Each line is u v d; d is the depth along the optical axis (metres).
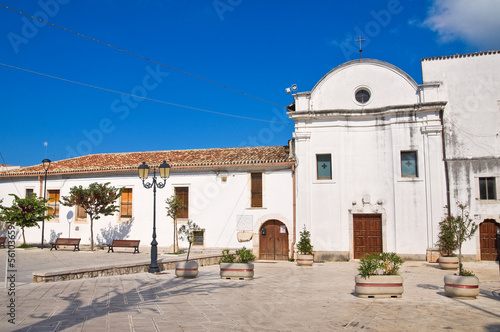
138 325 8.05
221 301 10.63
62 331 7.49
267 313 9.30
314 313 9.30
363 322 8.51
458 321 8.56
